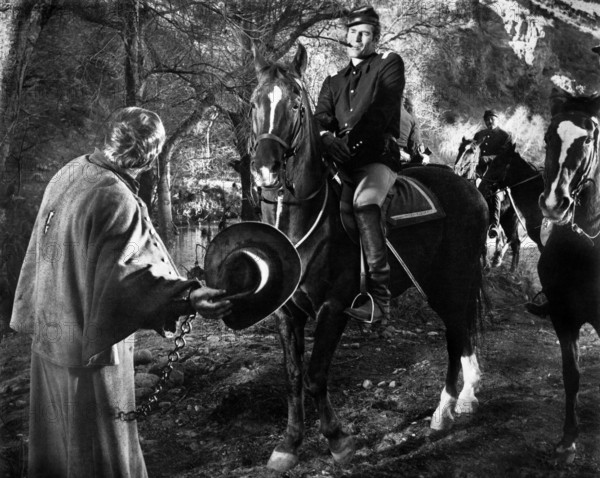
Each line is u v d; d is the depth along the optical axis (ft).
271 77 10.37
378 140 11.69
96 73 25.30
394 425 12.62
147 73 27.04
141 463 8.13
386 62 11.93
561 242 11.03
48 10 20.58
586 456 11.30
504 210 27.48
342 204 11.27
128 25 25.00
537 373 16.15
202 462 11.13
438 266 13.30
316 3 28.71
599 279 10.78
